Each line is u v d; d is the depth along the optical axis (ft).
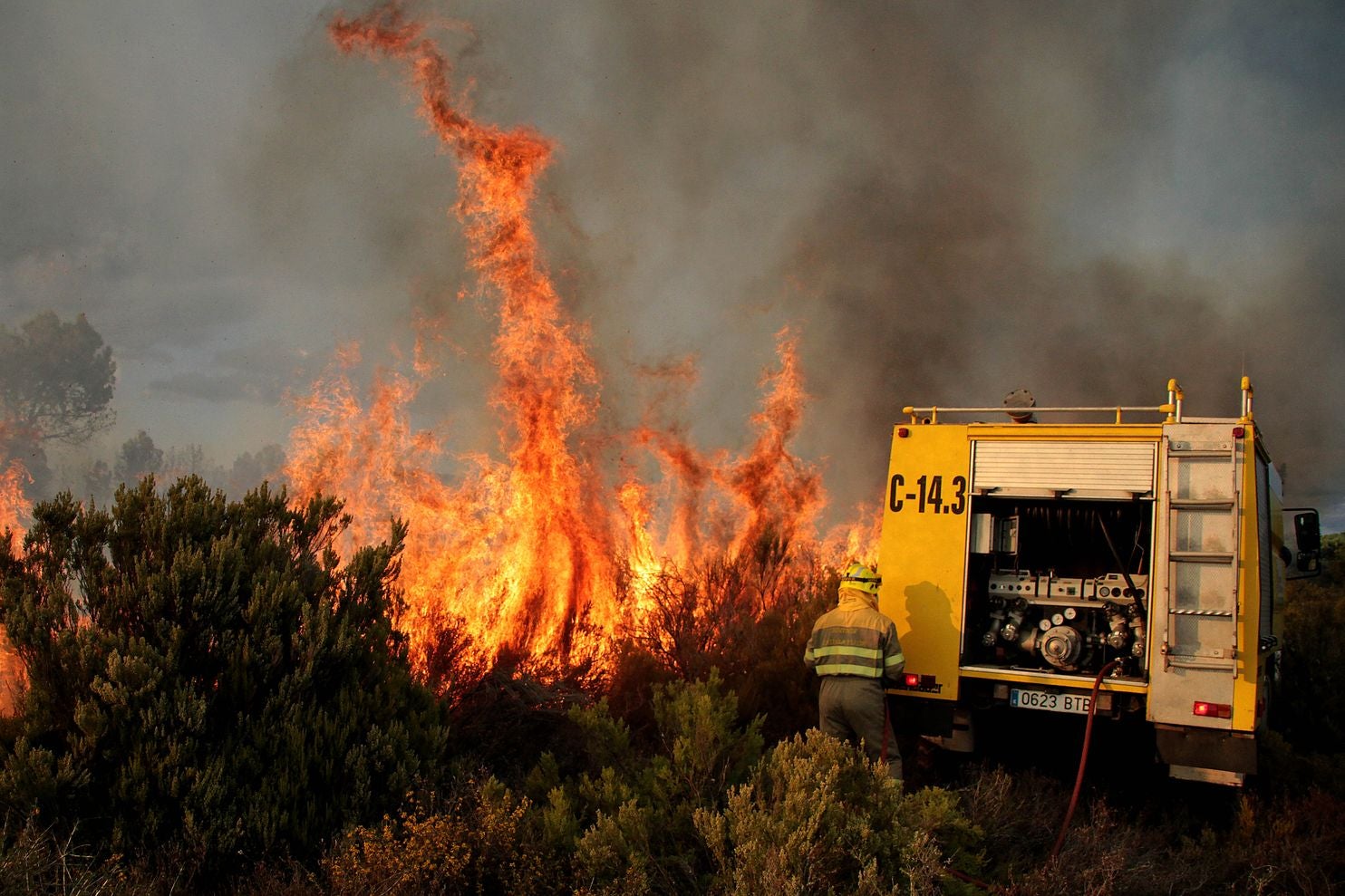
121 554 15.79
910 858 13.52
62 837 12.94
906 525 21.71
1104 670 19.85
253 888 12.90
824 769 15.06
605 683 23.90
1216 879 16.71
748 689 22.68
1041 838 18.35
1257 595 18.69
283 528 17.66
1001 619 22.02
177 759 13.65
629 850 13.87
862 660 19.48
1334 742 26.76
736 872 13.08
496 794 14.67
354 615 17.02
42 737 14.17
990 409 21.68
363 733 15.49
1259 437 20.66
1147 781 21.56
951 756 22.49
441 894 12.66
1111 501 20.86
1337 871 17.07
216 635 15.11
